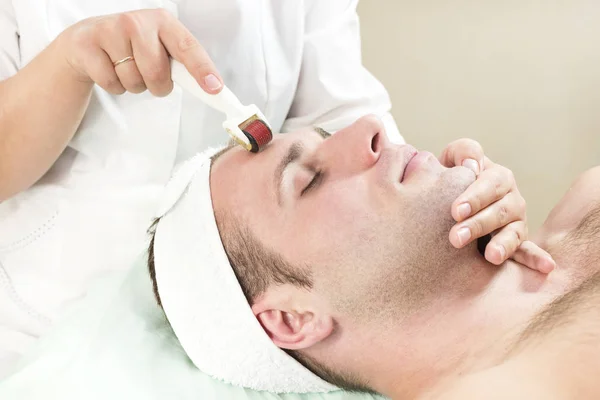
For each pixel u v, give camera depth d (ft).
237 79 3.28
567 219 2.67
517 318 2.25
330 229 2.32
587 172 2.86
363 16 4.88
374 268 2.29
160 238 2.66
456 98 4.78
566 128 4.62
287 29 3.38
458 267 2.31
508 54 4.64
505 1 4.58
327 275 2.33
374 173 2.35
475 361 2.22
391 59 4.85
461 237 2.22
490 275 2.34
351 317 2.36
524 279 2.37
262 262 2.42
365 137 2.38
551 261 2.38
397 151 2.39
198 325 2.53
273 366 2.55
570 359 2.06
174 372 2.63
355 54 3.63
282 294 2.41
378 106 3.64
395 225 2.27
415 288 2.29
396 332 2.34
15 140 2.81
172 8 3.10
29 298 3.12
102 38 2.55
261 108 3.41
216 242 2.48
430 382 2.30
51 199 3.10
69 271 3.10
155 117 3.10
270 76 3.33
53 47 2.68
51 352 2.68
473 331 2.26
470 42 4.69
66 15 2.96
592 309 2.19
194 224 2.54
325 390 2.71
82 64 2.61
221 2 3.06
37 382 2.55
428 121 4.86
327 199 2.35
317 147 2.49
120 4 3.05
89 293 3.01
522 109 4.67
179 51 2.47
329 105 3.51
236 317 2.46
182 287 2.54
